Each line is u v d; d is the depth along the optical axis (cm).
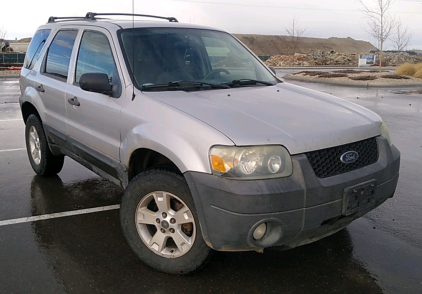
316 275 348
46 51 546
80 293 322
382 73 2670
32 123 570
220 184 288
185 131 312
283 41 12312
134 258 373
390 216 466
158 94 365
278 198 284
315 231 307
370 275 348
